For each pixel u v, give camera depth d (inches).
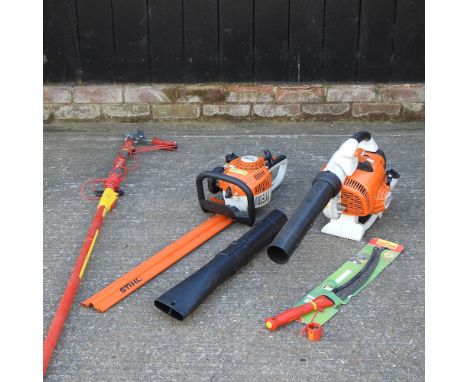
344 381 76.7
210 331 86.1
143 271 99.5
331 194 93.7
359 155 106.7
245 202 111.4
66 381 76.8
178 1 166.4
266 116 177.6
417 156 149.3
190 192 129.8
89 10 166.9
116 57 172.2
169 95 175.5
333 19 167.8
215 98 175.9
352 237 110.0
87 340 84.3
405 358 80.7
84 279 98.4
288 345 83.2
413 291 95.3
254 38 170.2
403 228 114.7
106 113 177.3
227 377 77.4
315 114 177.3
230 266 95.7
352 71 173.3
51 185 133.2
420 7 165.5
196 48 171.6
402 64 172.1
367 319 88.7
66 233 112.7
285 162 128.3
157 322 88.1
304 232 83.8
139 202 125.0
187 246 107.1
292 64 173.0
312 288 96.3
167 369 78.8
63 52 170.9
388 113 176.4
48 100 175.0
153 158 148.6
